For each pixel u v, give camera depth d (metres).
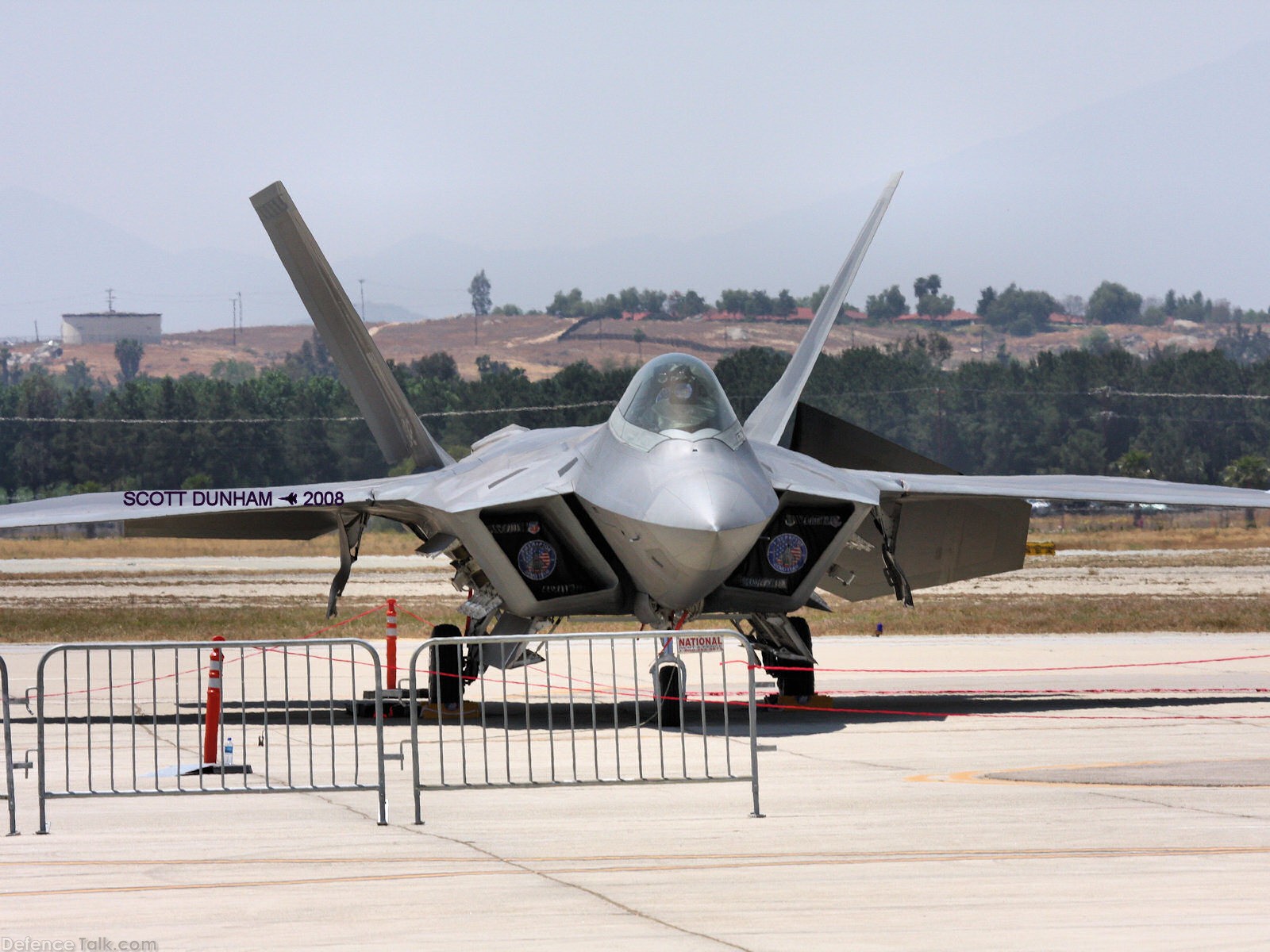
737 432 46.84
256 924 21.30
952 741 42.91
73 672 73.56
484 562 49.00
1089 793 32.50
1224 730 45.41
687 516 42.44
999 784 34.00
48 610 112.12
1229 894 22.38
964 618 105.81
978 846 26.44
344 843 27.72
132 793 31.00
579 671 74.00
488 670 73.69
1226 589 142.88
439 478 54.62
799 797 32.47
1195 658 76.94
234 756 41.22
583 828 28.95
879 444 61.12
